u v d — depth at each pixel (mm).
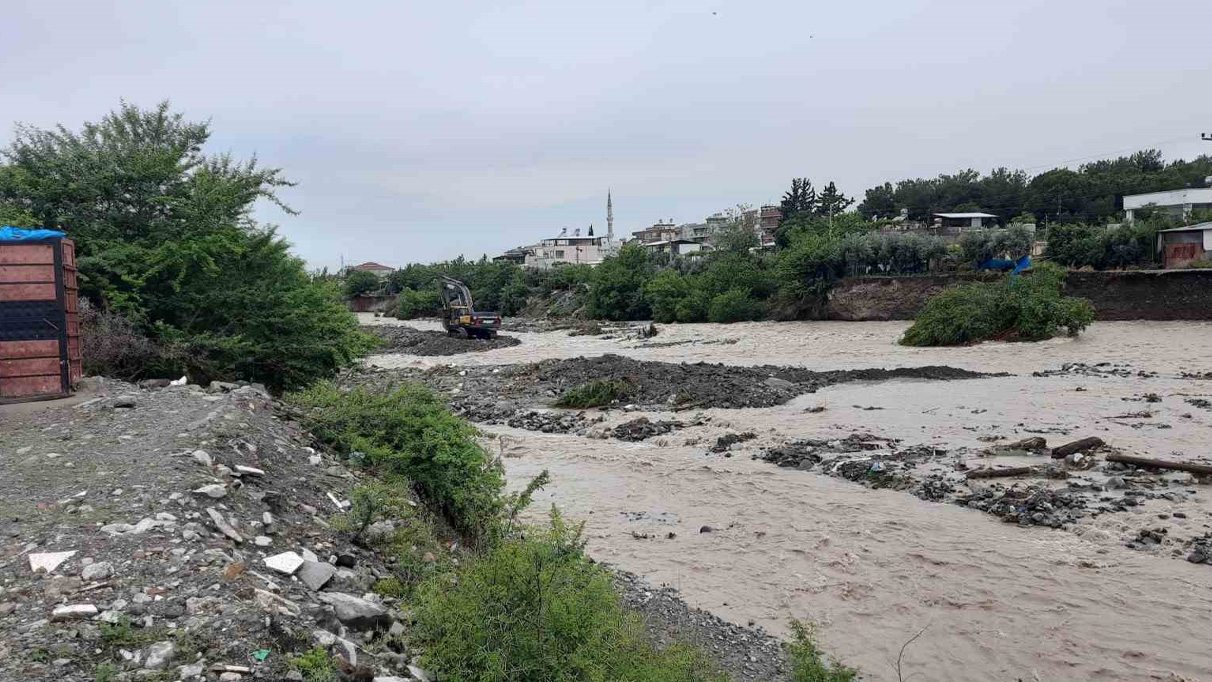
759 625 9188
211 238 14625
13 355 9984
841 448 17219
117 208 14844
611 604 6547
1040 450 15828
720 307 58844
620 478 16172
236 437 8430
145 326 14172
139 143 15867
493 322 55906
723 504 13969
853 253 52219
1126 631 8453
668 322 64625
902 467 15180
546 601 5801
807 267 52969
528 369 33281
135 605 5062
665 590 10297
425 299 92438
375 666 5188
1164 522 11398
